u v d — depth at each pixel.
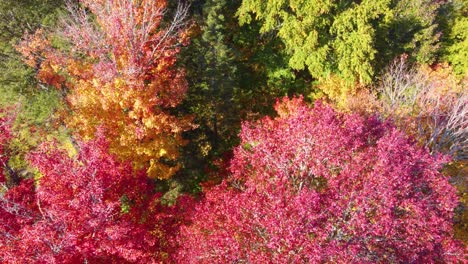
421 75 21.56
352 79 20.62
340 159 12.48
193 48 19.81
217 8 19.86
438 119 18.81
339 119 14.81
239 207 11.42
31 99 19.95
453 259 11.76
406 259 10.77
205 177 21.17
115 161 12.88
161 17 18.23
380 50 23.89
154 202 14.05
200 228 12.45
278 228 10.08
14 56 20.78
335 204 10.60
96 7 17.31
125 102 16.00
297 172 12.66
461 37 26.31
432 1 26.47
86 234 10.86
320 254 9.51
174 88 17.17
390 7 24.36
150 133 17.20
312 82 22.97
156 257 13.06
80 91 16.44
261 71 23.88
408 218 11.17
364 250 10.58
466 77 22.86
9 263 9.67
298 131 12.96
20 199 12.73
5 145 18.58
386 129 14.34
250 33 24.03
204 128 21.47
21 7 21.06
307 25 20.05
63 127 19.61
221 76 19.55
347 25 20.27
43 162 11.12
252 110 22.97
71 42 18.75
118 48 16.77
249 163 14.70
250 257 10.21
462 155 18.31
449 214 11.98
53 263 9.53
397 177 10.91
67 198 10.91
